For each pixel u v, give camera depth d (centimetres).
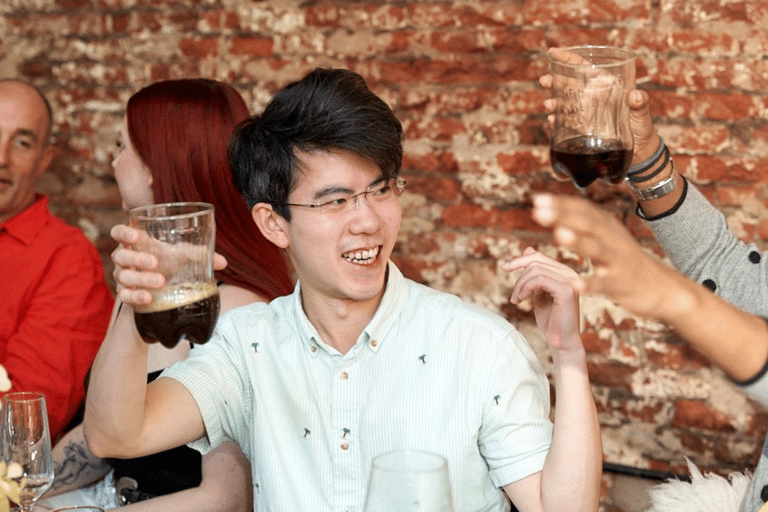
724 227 175
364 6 295
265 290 191
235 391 154
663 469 279
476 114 287
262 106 313
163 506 168
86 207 341
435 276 298
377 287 138
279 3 306
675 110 266
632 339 278
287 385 149
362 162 133
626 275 85
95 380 136
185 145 193
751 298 167
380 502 96
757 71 257
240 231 193
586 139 143
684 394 274
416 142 295
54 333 240
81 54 334
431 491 96
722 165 264
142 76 328
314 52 304
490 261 292
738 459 271
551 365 287
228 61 316
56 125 341
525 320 290
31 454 150
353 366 145
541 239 285
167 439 146
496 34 281
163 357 185
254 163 140
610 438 284
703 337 88
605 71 141
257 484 152
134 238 116
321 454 147
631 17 267
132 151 203
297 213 137
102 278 257
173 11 320
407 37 291
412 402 143
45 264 247
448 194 293
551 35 276
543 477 132
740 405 269
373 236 136
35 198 270
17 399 155
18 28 340
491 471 141
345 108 132
